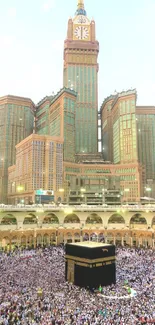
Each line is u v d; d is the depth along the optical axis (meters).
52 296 39.06
